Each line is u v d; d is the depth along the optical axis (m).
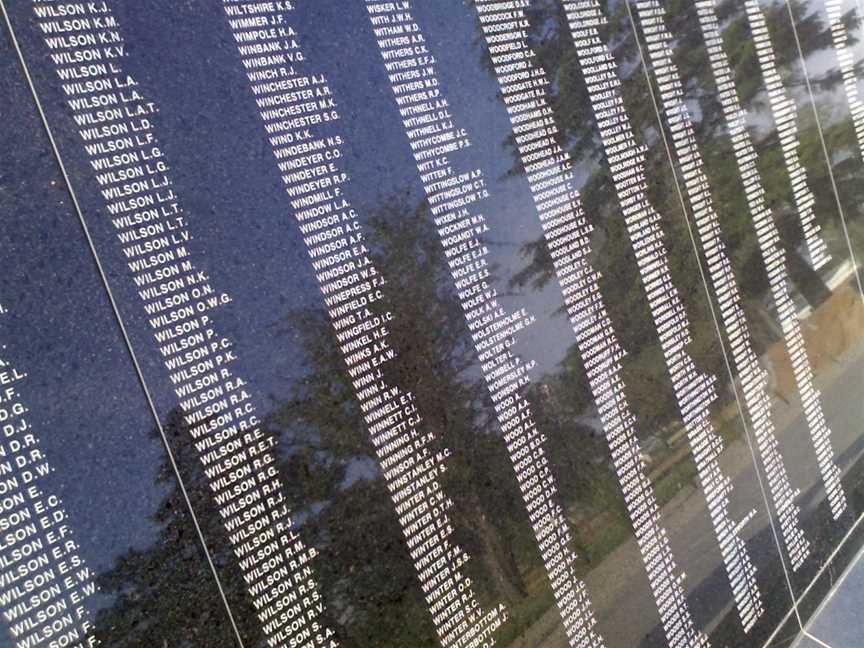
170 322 1.30
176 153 1.34
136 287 1.27
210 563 1.29
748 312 2.43
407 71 1.68
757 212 2.51
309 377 1.45
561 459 1.84
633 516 1.97
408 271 1.62
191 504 1.29
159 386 1.28
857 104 2.97
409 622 1.52
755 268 2.47
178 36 1.37
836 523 2.65
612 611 1.88
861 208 2.95
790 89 2.70
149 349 1.27
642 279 2.11
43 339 1.18
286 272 1.44
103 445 1.21
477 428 1.69
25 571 1.13
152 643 1.22
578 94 2.02
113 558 1.20
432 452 1.61
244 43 1.45
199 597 1.28
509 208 1.82
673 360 2.16
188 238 1.33
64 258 1.21
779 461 2.46
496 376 1.74
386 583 1.50
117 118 1.28
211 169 1.38
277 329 1.42
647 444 2.05
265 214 1.43
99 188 1.25
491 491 1.69
